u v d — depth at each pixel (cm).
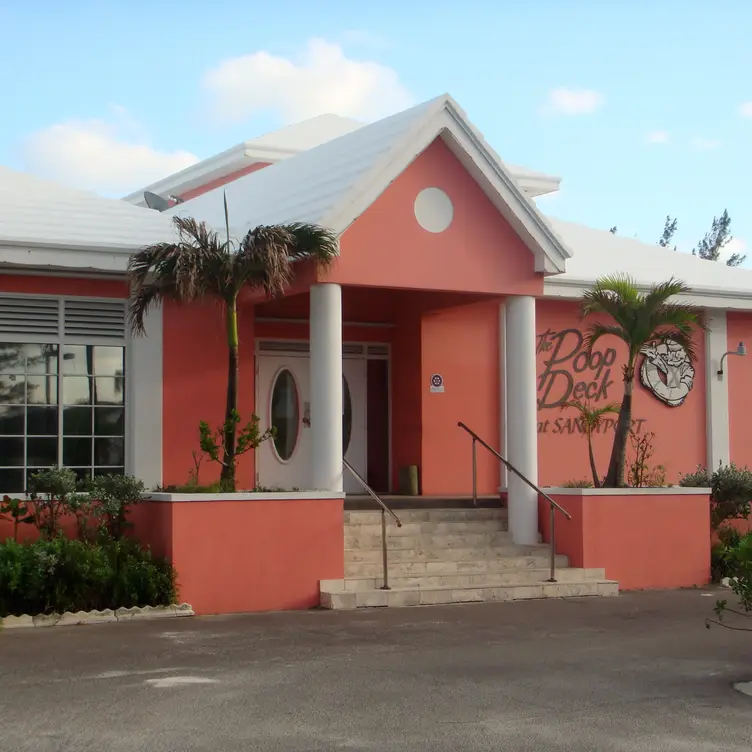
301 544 1412
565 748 768
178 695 894
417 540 1596
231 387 1440
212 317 1628
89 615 1262
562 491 1638
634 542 1641
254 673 984
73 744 753
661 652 1127
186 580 1341
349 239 1521
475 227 1616
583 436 2008
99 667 1002
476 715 852
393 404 1964
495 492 1934
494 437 1942
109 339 1556
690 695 936
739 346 2084
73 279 1534
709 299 2081
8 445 1491
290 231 1441
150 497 1391
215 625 1251
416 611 1373
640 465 1808
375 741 774
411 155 1544
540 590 1507
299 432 1867
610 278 1852
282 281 1433
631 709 884
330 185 1596
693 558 1688
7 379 1496
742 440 2145
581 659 1081
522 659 1074
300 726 808
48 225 1580
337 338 1509
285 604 1396
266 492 1410
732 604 1483
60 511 1377
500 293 1634
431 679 973
